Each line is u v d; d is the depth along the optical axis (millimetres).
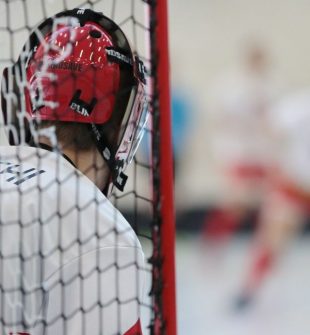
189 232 20031
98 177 3842
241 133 18812
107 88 3770
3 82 3912
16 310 3312
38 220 3350
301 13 22375
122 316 3318
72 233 3350
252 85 18875
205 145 20750
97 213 3416
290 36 22328
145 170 4621
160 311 3498
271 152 18547
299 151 18000
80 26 3842
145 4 3600
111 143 3834
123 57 3840
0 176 3547
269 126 18500
